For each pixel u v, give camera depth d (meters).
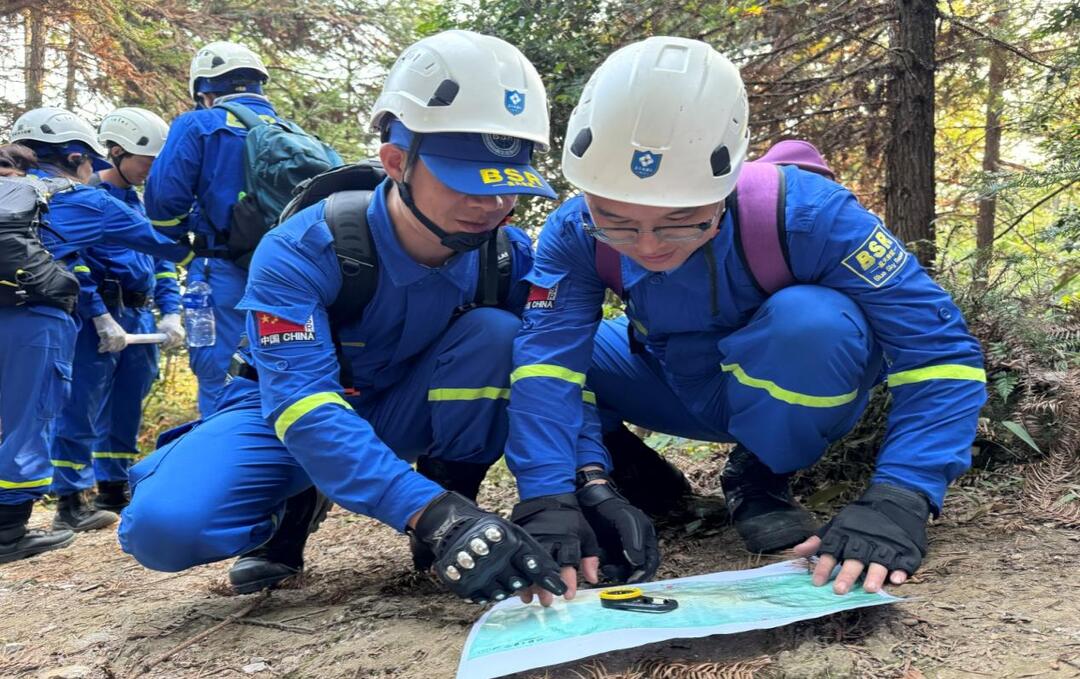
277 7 7.76
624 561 2.00
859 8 3.76
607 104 1.66
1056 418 2.42
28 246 3.27
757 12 3.78
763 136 4.16
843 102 4.24
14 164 3.69
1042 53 4.30
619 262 2.04
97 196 3.54
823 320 1.87
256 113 3.47
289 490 2.17
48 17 7.18
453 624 1.90
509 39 4.13
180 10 7.58
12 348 3.27
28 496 3.34
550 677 1.55
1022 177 3.30
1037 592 1.70
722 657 1.56
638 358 2.45
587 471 2.07
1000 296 2.74
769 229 1.88
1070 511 2.09
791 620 1.52
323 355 1.92
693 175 1.64
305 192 2.11
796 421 1.98
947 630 1.57
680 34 4.03
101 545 3.49
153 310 4.38
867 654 1.51
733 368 2.03
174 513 1.96
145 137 4.06
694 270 1.97
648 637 1.51
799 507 2.27
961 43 4.15
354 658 1.77
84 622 2.28
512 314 2.25
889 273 1.87
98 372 3.89
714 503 2.66
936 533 2.11
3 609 2.54
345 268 1.99
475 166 1.80
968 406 1.80
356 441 1.81
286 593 2.33
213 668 1.82
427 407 2.27
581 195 2.14
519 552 1.63
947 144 5.87
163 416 7.50
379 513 1.77
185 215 3.45
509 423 1.99
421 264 2.04
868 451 2.64
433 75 1.82
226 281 3.40
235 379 2.23
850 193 1.92
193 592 2.49
